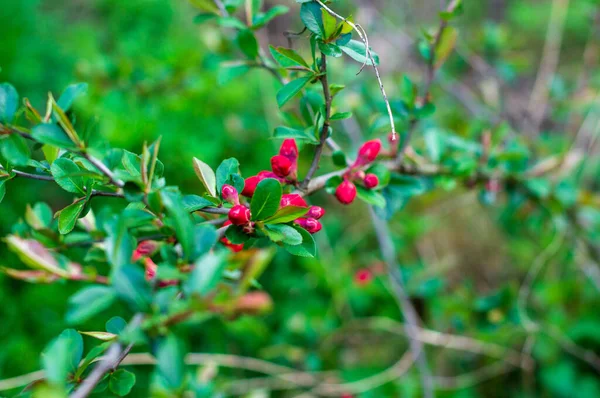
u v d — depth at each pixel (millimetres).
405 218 888
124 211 375
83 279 457
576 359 812
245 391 751
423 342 837
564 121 1016
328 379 783
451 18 496
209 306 340
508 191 678
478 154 609
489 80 940
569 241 826
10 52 997
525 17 1211
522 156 593
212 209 392
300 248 399
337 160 461
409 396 748
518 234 892
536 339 808
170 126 826
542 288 844
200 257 354
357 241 936
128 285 329
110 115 782
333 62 780
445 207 1004
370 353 860
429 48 521
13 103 366
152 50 935
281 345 767
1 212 823
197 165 407
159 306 333
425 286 774
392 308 840
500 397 835
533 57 1262
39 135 356
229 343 807
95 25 1136
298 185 427
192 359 687
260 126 938
